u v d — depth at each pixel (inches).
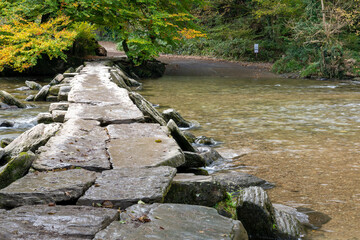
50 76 808.9
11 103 442.3
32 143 213.5
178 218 117.3
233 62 1216.2
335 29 886.4
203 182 154.9
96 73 606.5
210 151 244.8
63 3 745.0
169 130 236.4
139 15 792.3
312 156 252.1
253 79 870.4
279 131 330.0
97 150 186.9
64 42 673.0
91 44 995.3
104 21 829.8
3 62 658.2
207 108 456.4
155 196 129.6
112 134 219.1
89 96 358.0
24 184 137.2
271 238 139.6
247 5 1460.4
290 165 232.8
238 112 428.1
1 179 154.3
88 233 104.7
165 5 891.4
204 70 1018.1
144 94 591.8
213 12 1477.6
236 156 253.1
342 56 894.4
